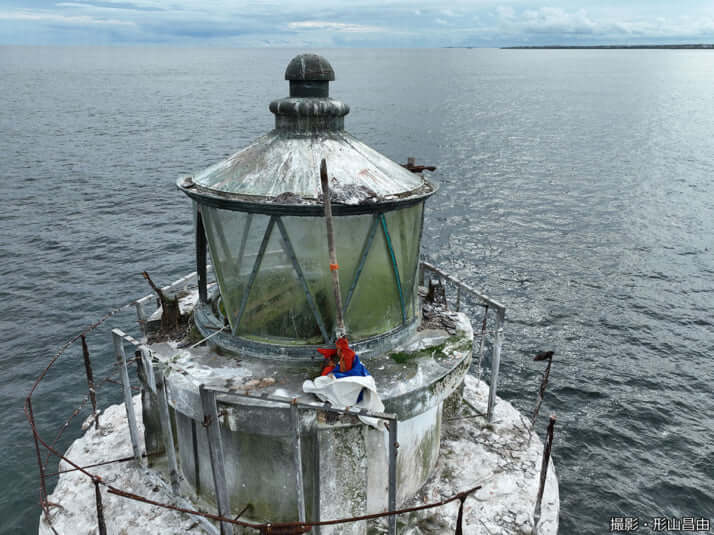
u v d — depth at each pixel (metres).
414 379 8.76
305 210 8.00
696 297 27.45
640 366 21.53
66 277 28.66
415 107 125.62
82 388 19.75
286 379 8.57
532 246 34.38
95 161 57.50
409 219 9.30
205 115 103.62
